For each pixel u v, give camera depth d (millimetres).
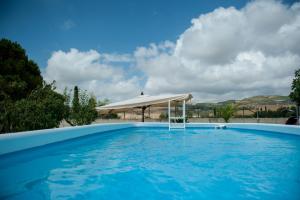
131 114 25781
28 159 6434
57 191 3730
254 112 22016
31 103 9953
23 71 18031
